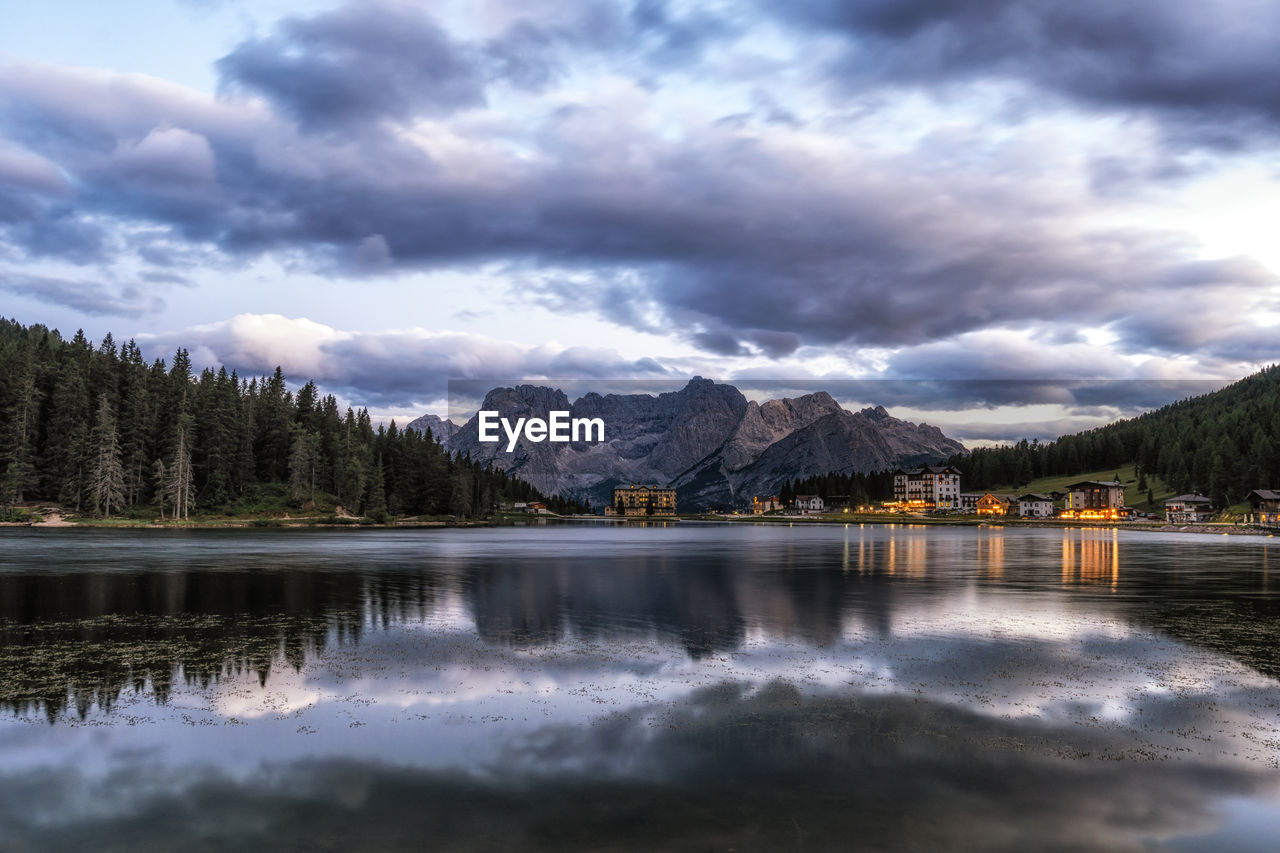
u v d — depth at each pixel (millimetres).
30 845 13047
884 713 20547
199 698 21969
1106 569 65750
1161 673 25078
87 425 152375
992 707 21109
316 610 38344
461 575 57906
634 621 35562
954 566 69750
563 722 19719
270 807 14539
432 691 22766
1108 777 16031
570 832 13430
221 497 163750
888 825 13742
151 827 13727
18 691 22703
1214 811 14438
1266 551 95812
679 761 16922
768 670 25469
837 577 58281
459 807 14477
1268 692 22797
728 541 131125
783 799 14852
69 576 52594
